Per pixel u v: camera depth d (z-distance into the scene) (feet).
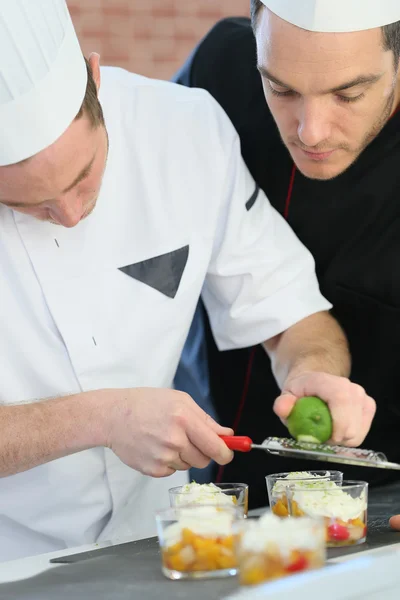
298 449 5.45
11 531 6.14
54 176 4.97
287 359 6.72
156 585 4.17
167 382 6.57
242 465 7.97
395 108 6.98
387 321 7.22
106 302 6.19
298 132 5.80
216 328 7.29
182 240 6.52
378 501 6.40
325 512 4.88
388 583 3.72
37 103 4.87
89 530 6.23
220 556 4.25
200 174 6.70
